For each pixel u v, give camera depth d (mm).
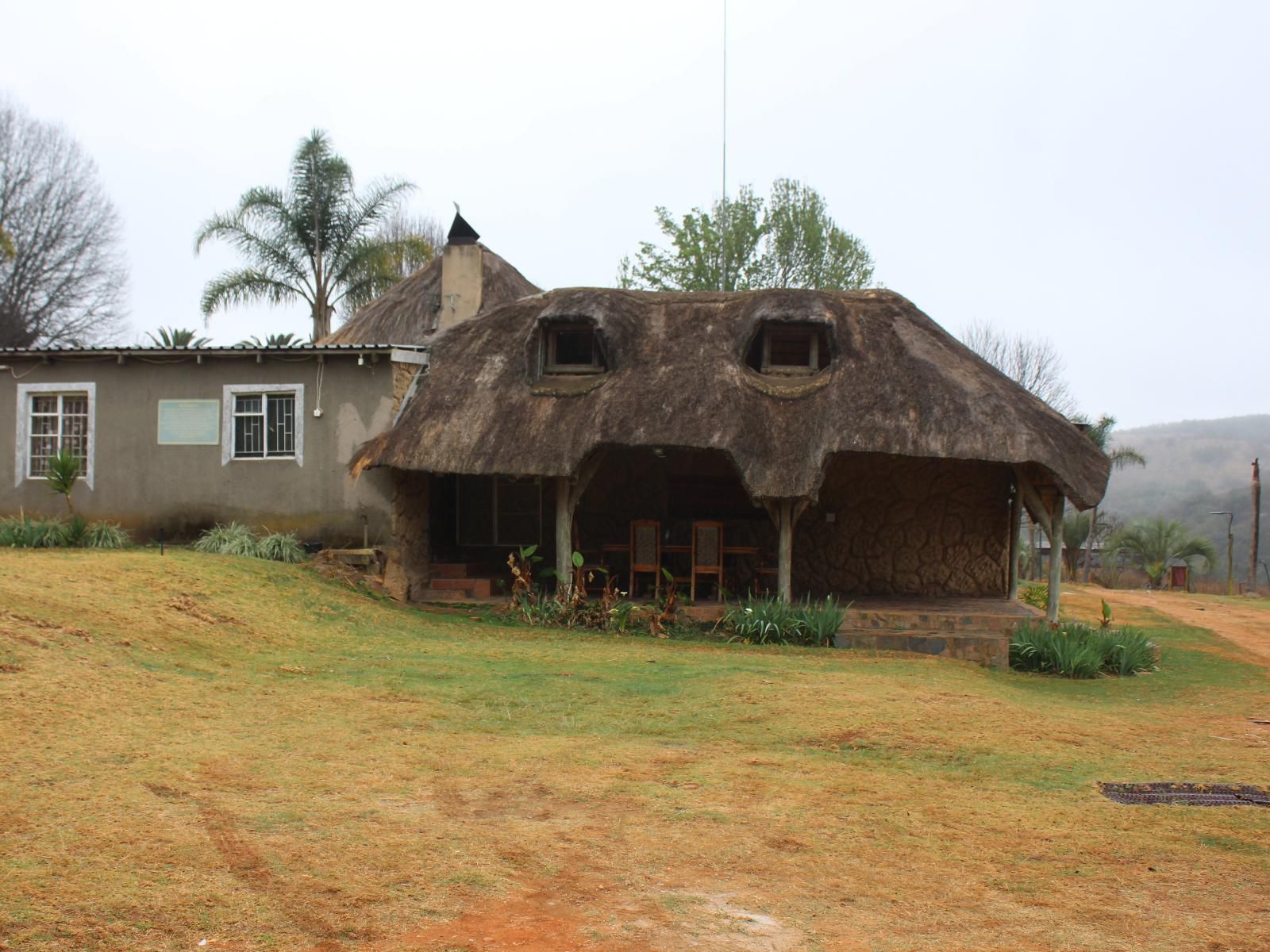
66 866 5055
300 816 6027
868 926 5012
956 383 15945
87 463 17812
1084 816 6867
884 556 18656
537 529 19516
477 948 4562
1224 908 5375
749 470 15531
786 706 9719
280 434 17422
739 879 5523
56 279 35500
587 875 5465
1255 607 28266
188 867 5176
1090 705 11758
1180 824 6738
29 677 8203
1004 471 18469
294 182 29375
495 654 12500
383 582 16625
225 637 11367
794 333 17234
